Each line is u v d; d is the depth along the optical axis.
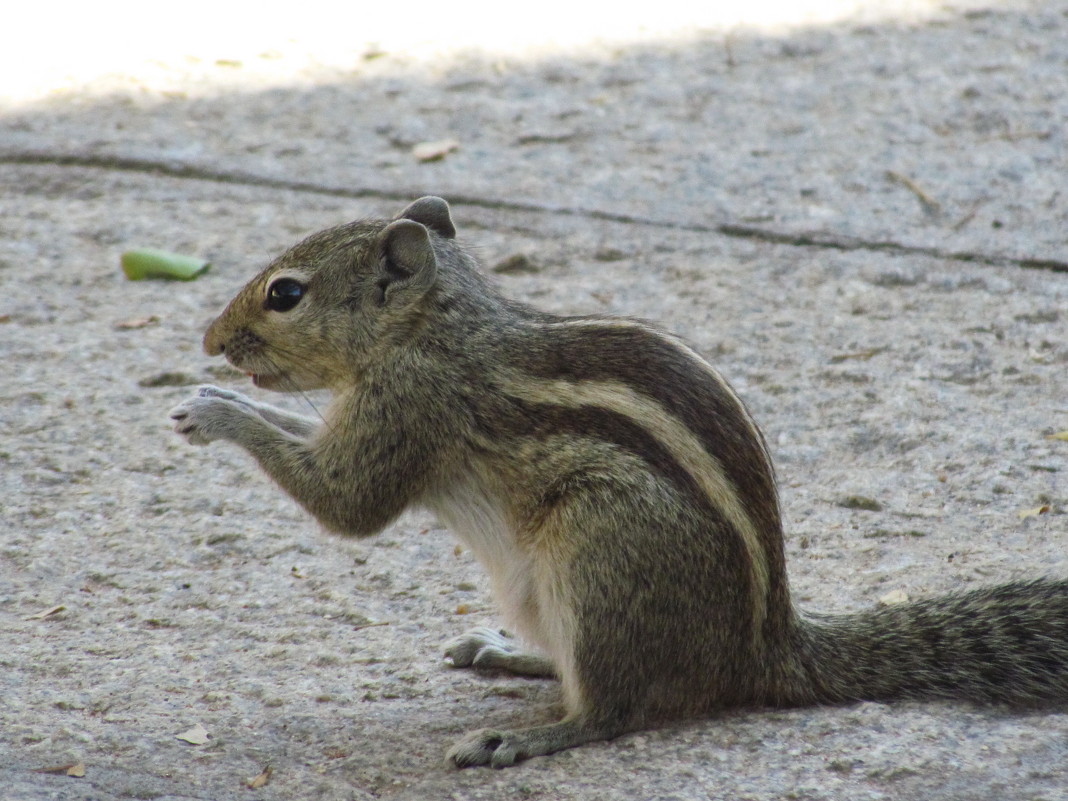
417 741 7.94
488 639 9.03
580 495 7.89
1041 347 13.30
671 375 8.13
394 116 18.50
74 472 11.36
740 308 14.24
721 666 7.94
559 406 8.17
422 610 9.66
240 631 9.29
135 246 15.50
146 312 14.20
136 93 19.05
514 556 8.31
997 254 15.11
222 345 9.19
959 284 14.58
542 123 18.34
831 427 12.05
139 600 9.65
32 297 14.38
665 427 7.89
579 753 7.69
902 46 20.39
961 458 11.45
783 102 18.80
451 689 8.63
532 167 17.22
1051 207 16.03
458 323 8.72
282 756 7.72
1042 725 7.69
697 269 15.04
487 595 9.86
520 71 19.80
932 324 13.80
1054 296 14.23
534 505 8.13
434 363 8.65
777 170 17.08
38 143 17.56
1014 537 10.27
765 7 21.98
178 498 11.03
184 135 17.91
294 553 10.34
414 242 8.70
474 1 22.47
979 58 19.94
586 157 17.44
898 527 10.51
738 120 18.36
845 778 7.20
